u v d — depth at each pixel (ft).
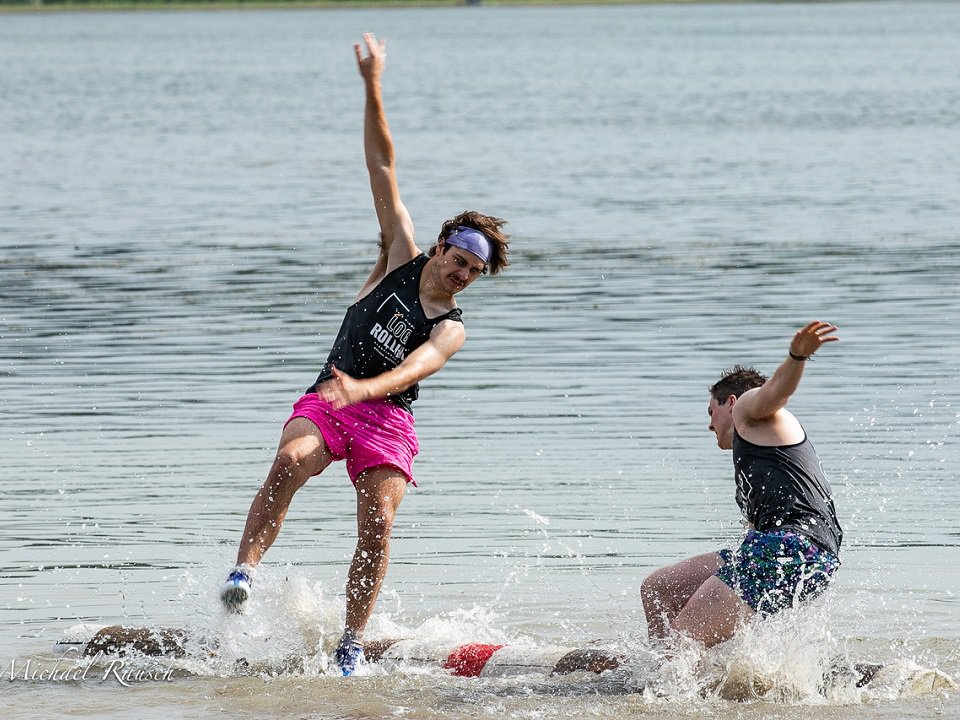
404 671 66.59
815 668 63.41
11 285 171.42
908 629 69.46
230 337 141.59
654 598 65.92
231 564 77.00
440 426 108.17
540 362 129.49
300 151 343.87
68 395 118.52
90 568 77.97
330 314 153.17
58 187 274.16
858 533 82.58
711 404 68.33
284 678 65.31
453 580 76.79
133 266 184.44
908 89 559.38
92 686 63.98
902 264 180.75
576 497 90.33
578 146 351.87
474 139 370.94
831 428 105.60
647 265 183.01
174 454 100.48
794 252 192.03
